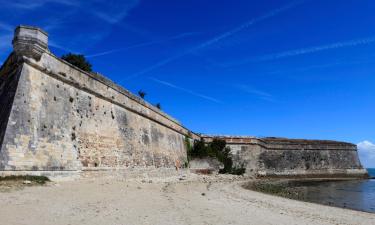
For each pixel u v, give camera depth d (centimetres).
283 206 2308
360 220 1938
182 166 4806
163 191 2448
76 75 2395
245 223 1463
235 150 6575
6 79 2158
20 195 1475
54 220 1157
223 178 5050
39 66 2023
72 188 1869
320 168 7656
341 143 8388
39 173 1884
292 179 6925
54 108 2128
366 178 8456
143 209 1541
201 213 1608
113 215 1334
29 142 1861
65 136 2178
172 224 1281
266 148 7100
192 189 2923
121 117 3031
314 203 2778
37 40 1952
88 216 1268
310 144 7700
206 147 5794
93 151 2461
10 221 1084
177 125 4944
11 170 1717
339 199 3456
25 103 1891
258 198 2734
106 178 2552
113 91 2902
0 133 1772
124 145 2980
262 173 6725
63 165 2094
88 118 2481
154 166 3631
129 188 2298
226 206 1980
